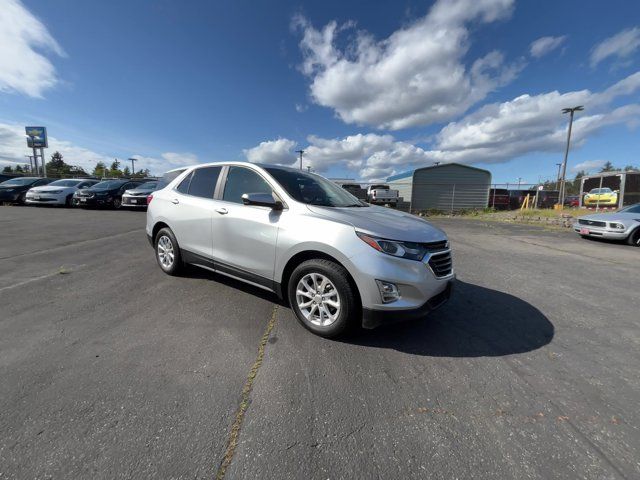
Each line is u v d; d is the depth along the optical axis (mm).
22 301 3518
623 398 2176
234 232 3535
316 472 1551
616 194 18984
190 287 4094
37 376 2195
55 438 1684
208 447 1669
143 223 10383
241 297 3791
